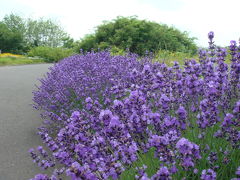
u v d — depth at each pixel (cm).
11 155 404
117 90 335
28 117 591
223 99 341
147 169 261
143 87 335
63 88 584
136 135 258
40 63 2630
